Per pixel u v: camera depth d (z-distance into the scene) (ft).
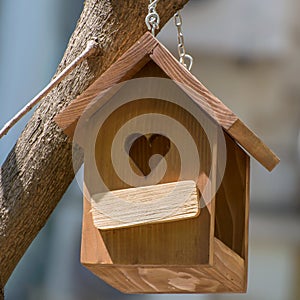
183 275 5.63
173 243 5.51
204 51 8.87
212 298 8.56
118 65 5.58
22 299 8.75
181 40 5.77
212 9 8.88
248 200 5.80
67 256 8.86
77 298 8.77
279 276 8.78
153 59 5.55
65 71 5.74
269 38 8.86
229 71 8.89
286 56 8.85
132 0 5.80
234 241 5.78
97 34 5.85
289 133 8.89
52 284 8.80
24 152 5.98
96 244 5.59
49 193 5.98
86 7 5.92
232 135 5.57
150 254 5.53
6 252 6.02
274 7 8.87
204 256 5.48
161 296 8.55
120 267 5.59
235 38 8.86
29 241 6.06
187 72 5.53
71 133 5.70
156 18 5.65
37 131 5.95
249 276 8.79
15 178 5.99
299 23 8.84
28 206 5.98
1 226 5.98
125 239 5.57
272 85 8.87
